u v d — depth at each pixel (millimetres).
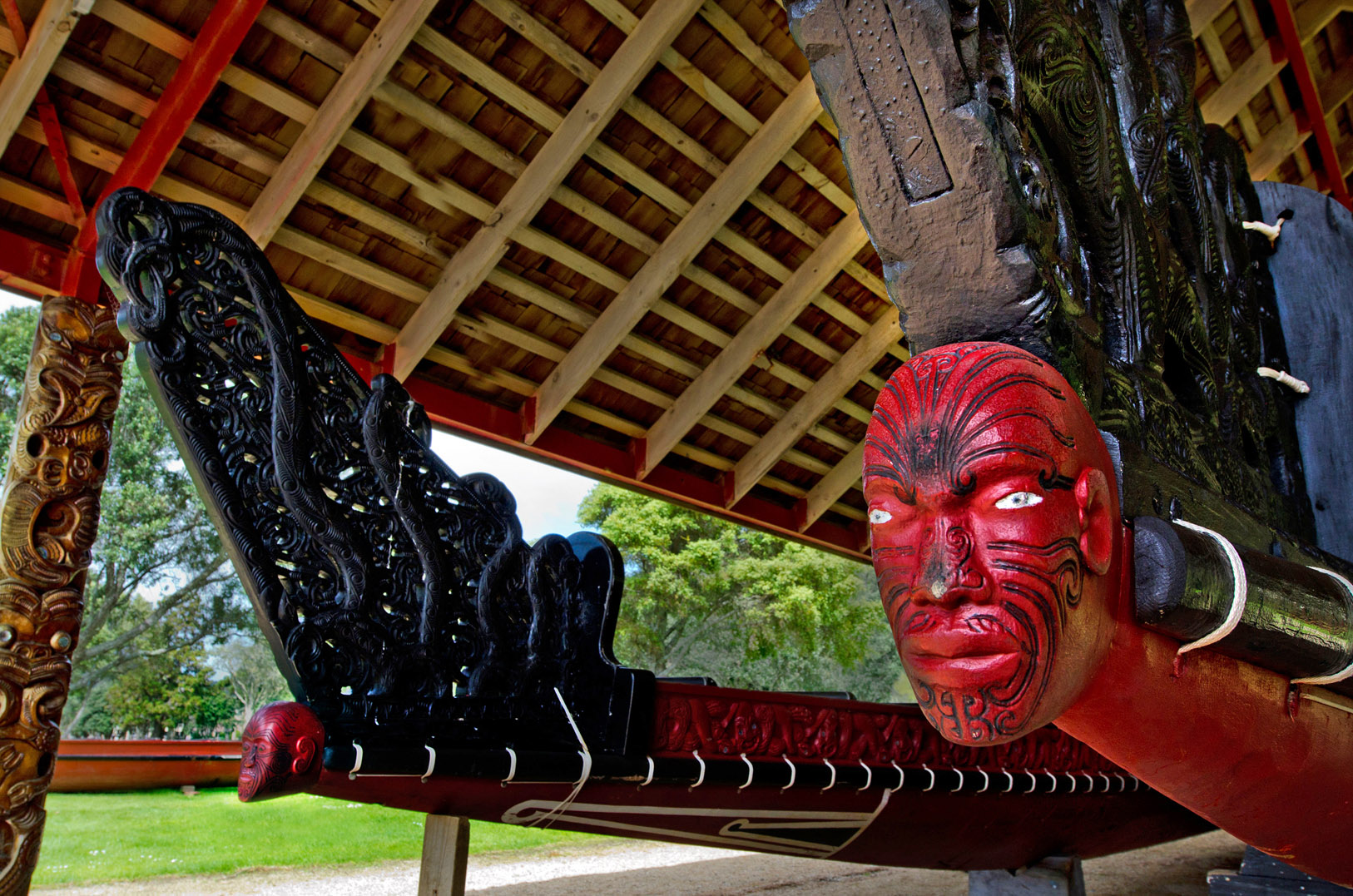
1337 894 2238
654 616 13719
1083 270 1479
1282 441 2484
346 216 3965
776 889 4207
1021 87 1296
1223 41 5508
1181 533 1191
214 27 3137
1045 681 1007
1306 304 2678
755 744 2148
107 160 3414
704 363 5219
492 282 4406
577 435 5215
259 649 14703
